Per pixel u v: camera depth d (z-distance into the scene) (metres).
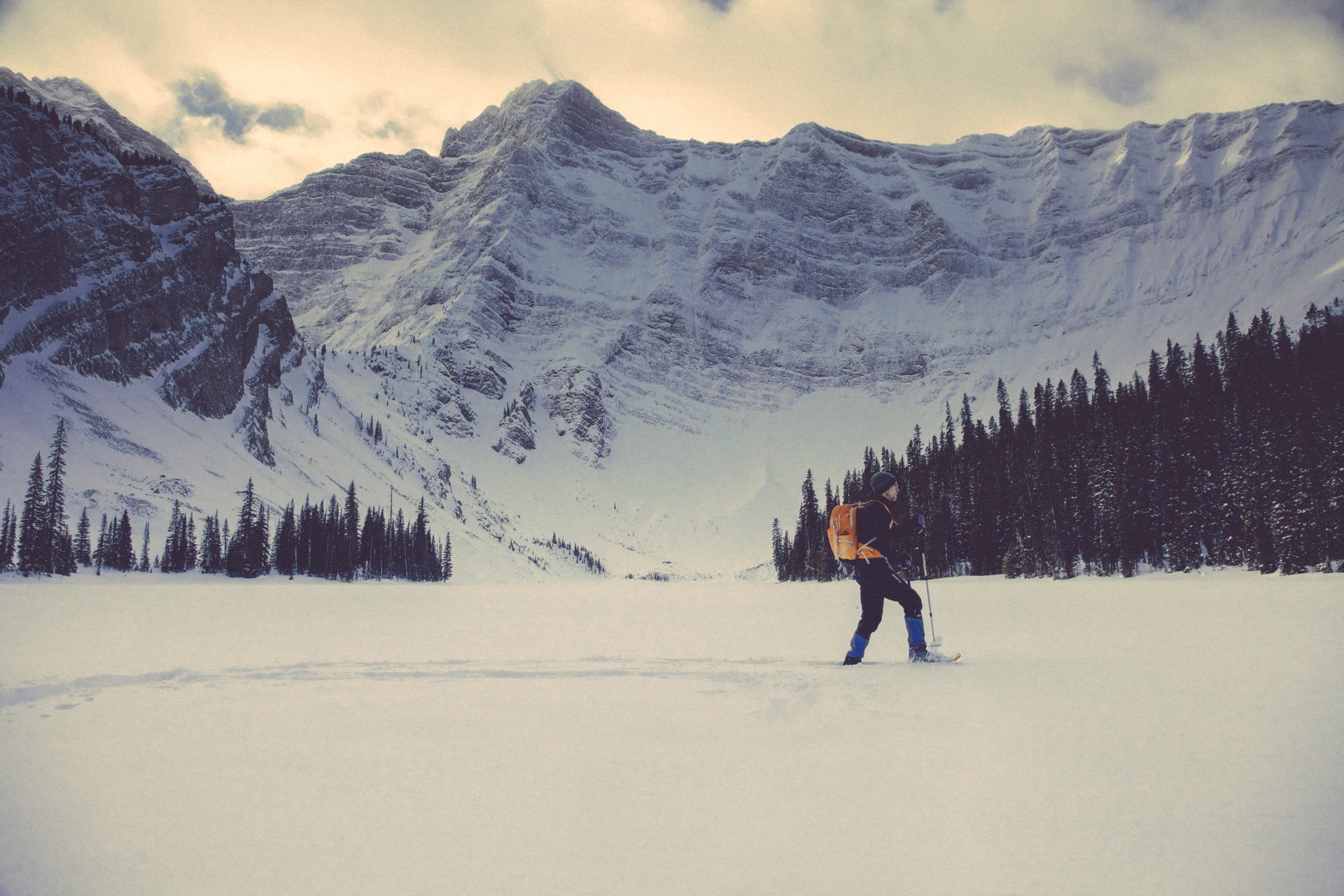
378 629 19.27
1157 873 2.93
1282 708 5.30
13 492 90.81
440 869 3.25
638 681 8.13
